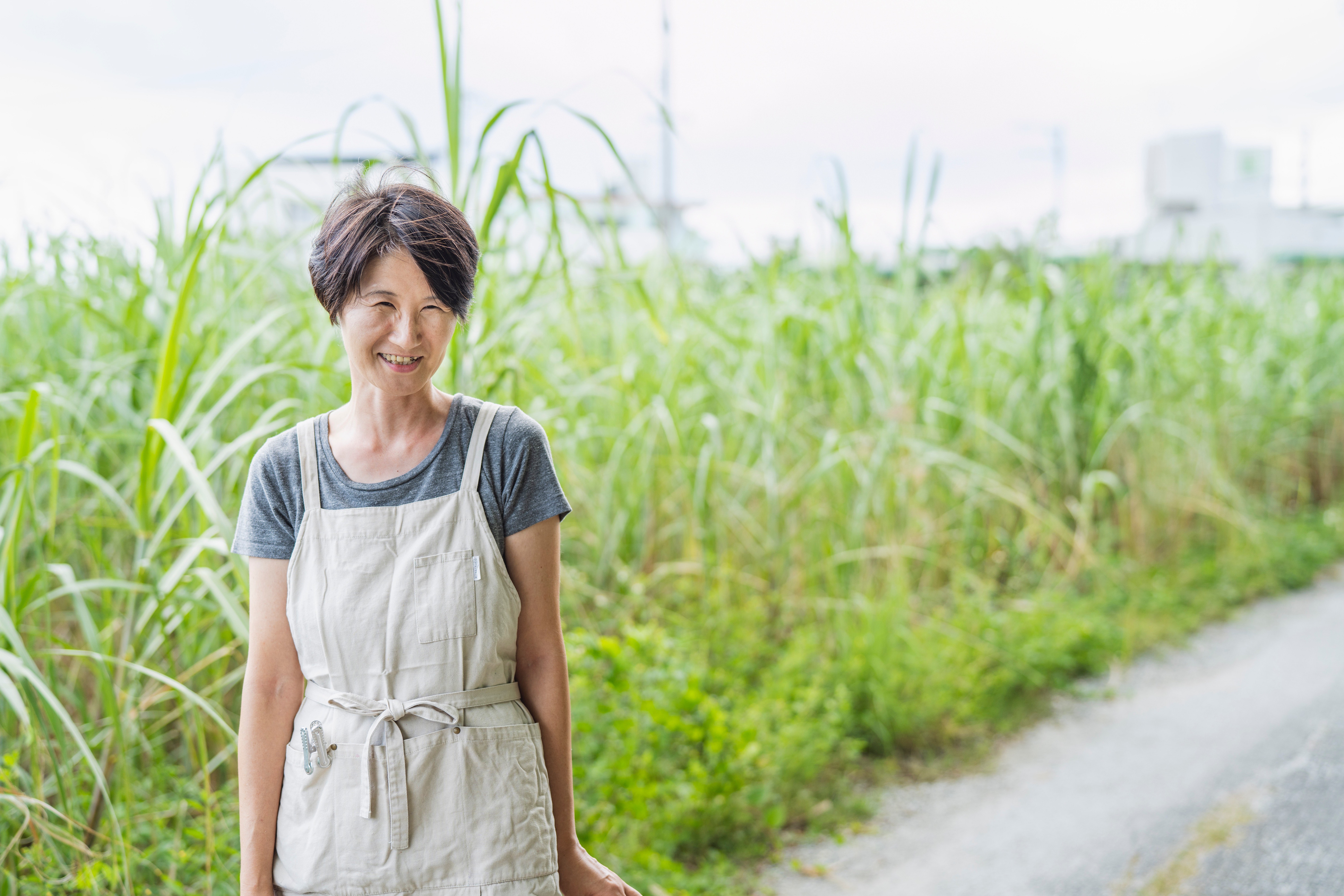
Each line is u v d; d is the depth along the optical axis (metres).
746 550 4.63
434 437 1.44
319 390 3.11
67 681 3.02
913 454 4.76
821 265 5.07
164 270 3.09
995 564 5.40
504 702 1.44
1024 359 5.75
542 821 1.43
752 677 4.06
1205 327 6.98
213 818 2.67
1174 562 6.23
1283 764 3.70
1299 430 7.84
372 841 1.37
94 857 2.33
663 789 3.11
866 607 4.22
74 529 3.15
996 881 2.98
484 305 2.75
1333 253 14.05
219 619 2.81
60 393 3.01
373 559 1.39
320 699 1.42
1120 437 6.08
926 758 3.91
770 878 3.03
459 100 2.40
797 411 4.73
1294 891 2.83
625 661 3.22
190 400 2.65
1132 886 2.91
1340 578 6.58
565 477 4.11
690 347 4.54
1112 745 4.01
